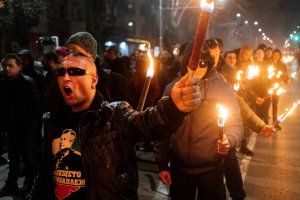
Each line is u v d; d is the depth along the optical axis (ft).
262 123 11.02
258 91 25.54
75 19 98.84
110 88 11.95
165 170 10.84
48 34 89.40
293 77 86.17
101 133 5.94
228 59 20.33
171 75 28.91
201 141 9.81
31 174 17.98
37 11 66.59
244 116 11.34
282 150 24.20
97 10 106.01
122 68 18.33
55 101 10.75
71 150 6.17
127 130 5.75
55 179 6.31
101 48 107.55
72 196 6.07
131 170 6.03
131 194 6.03
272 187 17.65
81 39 9.77
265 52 26.96
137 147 25.66
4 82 17.80
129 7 133.18
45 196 6.48
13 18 62.39
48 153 6.47
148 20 143.43
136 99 22.20
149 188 18.15
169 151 10.61
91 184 5.92
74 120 6.31
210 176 9.98
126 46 129.80
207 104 9.84
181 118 4.95
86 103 6.23
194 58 3.94
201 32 3.75
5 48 66.44
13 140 17.78
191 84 4.39
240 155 23.13
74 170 6.10
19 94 17.58
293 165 20.89
